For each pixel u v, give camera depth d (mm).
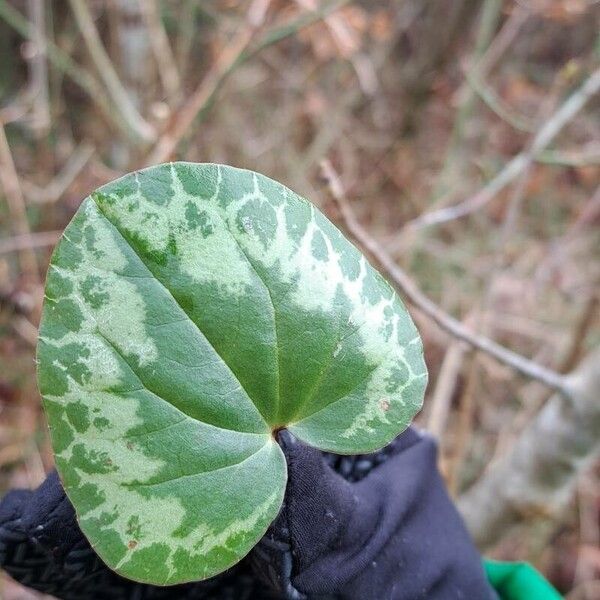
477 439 512
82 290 104
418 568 170
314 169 666
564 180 719
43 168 552
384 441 122
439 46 611
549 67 851
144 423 106
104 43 630
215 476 110
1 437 487
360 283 124
